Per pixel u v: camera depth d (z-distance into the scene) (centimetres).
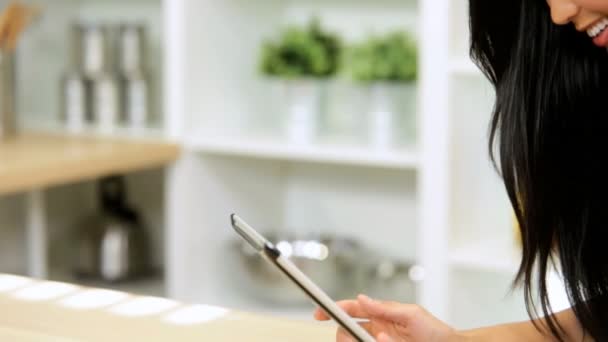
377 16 285
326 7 292
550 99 121
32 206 283
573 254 122
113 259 291
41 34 307
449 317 230
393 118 249
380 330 116
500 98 125
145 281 297
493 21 122
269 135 273
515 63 122
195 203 273
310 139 259
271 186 301
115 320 113
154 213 320
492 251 228
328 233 303
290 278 93
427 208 229
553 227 123
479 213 239
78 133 280
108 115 292
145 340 107
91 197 313
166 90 269
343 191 300
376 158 241
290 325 112
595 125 121
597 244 121
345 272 278
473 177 237
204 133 274
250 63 292
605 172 121
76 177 236
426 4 223
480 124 235
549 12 119
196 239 274
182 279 272
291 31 269
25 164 224
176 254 271
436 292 229
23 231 293
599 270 122
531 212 123
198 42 271
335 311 94
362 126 262
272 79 264
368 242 298
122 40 294
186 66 267
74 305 118
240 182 288
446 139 224
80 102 292
